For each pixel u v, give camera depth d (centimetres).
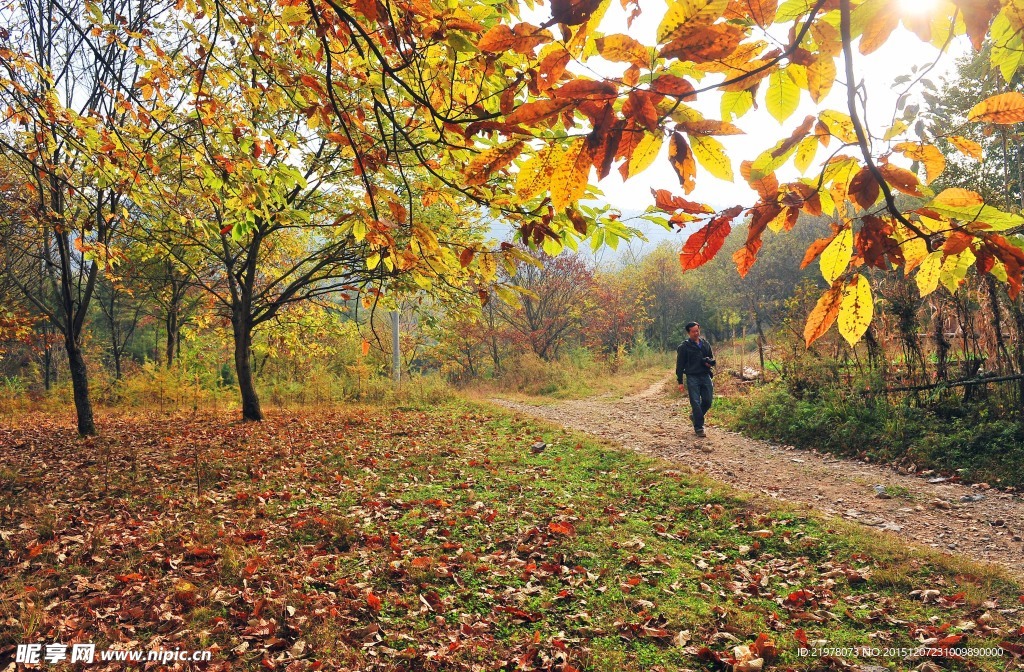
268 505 552
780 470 655
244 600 363
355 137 167
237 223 341
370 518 511
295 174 326
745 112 74
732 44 67
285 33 296
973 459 590
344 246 998
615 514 514
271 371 2158
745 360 1847
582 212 172
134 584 384
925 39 72
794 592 361
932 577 374
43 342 1358
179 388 1385
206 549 433
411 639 324
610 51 69
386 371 1953
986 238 68
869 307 76
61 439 895
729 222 75
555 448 782
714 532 471
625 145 74
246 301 1117
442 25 122
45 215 616
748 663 289
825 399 825
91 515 524
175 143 431
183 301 1823
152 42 372
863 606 349
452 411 1209
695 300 3509
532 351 2278
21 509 533
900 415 712
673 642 318
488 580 394
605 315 2509
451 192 156
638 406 1267
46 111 384
